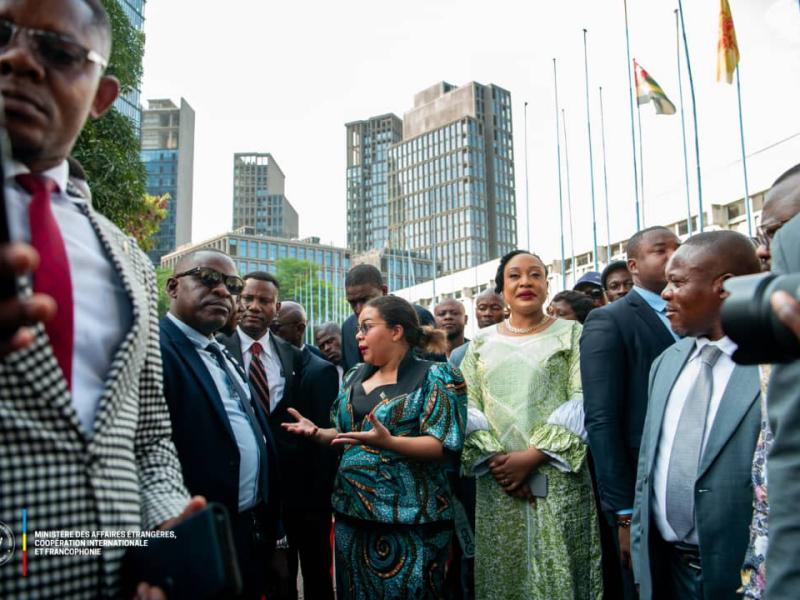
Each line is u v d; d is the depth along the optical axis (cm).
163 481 144
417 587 270
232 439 258
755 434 214
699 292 230
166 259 11325
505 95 12962
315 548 410
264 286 438
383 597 272
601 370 307
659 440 248
